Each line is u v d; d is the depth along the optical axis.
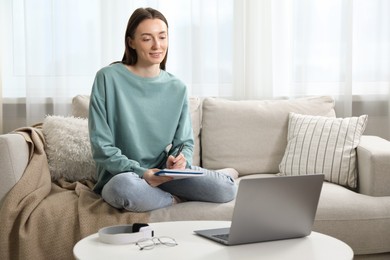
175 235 2.15
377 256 2.90
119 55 4.21
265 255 1.92
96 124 2.95
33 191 2.85
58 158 3.22
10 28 4.37
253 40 4.14
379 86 4.16
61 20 4.21
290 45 4.18
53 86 4.23
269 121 3.64
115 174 2.91
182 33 4.21
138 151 3.02
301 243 2.08
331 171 3.31
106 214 2.75
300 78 4.12
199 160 3.68
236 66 4.16
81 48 4.24
